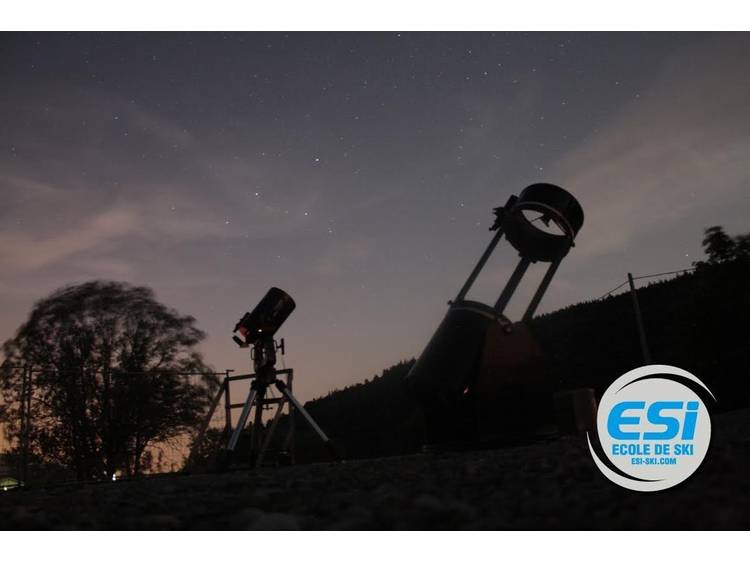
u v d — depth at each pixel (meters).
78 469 18.69
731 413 11.30
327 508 2.79
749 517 1.94
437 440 7.16
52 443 18.45
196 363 20.50
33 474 18.14
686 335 18.25
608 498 2.53
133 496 3.99
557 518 2.19
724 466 3.08
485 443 6.80
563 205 7.50
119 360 19.97
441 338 7.21
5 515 3.12
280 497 3.30
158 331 20.36
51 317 19.75
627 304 23.56
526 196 7.65
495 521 2.19
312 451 17.27
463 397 6.89
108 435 19.17
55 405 18.83
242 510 2.88
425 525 2.25
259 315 8.63
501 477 3.48
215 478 5.83
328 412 28.84
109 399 19.31
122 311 20.23
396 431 22.19
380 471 4.58
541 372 7.13
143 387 19.64
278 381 8.71
